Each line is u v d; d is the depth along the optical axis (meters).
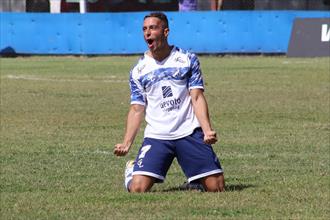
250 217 17.95
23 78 61.66
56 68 70.81
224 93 50.03
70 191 21.48
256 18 81.25
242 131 34.28
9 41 83.69
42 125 36.56
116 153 21.20
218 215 18.14
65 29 83.25
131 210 18.69
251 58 79.56
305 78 60.00
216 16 81.12
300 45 80.31
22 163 26.52
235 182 22.70
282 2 104.69
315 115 39.69
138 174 20.78
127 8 103.62
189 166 20.86
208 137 20.41
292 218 17.89
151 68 21.02
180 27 81.12
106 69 69.25
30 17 83.38
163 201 19.62
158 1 104.31
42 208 19.09
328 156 27.91
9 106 44.16
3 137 32.84
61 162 26.75
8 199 20.30
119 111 42.00
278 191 21.06
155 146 20.84
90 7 102.06
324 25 79.69
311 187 21.75
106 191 21.34
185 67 20.88
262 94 49.47
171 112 20.86
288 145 30.44
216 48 81.38
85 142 31.52
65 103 45.56
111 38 82.81
